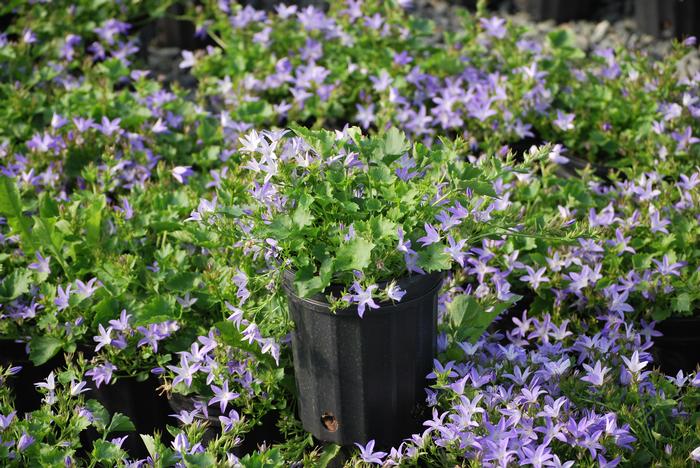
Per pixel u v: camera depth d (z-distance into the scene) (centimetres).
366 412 348
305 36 629
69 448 350
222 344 372
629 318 426
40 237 417
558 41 624
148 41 731
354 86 602
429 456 355
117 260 410
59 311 409
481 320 385
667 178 516
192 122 557
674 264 412
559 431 329
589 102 567
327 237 335
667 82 559
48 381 368
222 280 395
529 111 552
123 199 440
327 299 326
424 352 352
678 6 707
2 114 561
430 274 334
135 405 408
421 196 330
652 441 338
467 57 614
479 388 352
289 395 384
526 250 443
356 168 335
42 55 651
